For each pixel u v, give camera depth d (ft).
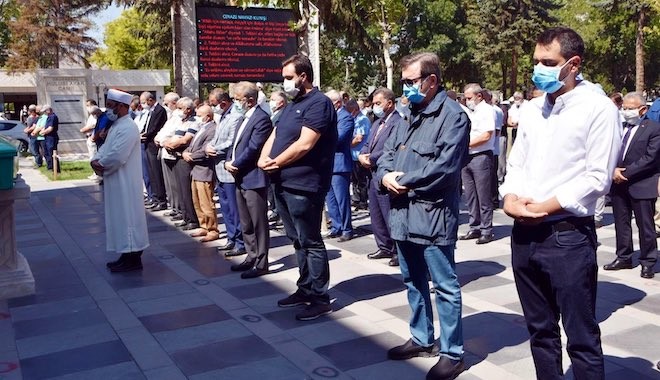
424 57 12.05
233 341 14.65
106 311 17.11
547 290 9.91
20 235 28.37
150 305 17.56
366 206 34.12
